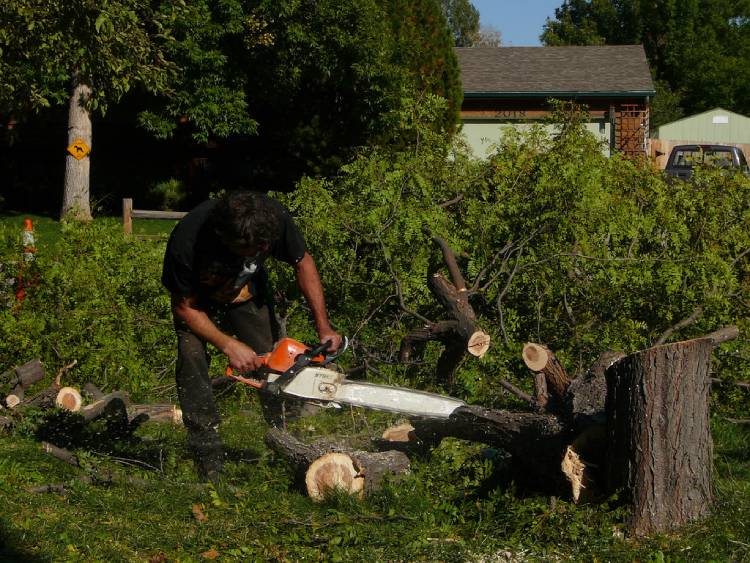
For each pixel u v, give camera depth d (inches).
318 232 268.7
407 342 246.2
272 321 200.1
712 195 282.8
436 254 269.9
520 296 272.4
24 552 145.9
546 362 182.7
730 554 152.7
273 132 837.8
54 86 765.9
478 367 249.8
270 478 183.0
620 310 263.9
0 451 203.6
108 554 148.1
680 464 160.9
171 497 173.9
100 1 370.6
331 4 749.9
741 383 252.2
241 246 163.6
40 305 278.7
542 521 160.4
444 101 321.1
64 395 237.0
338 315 270.8
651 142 943.7
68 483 178.9
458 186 296.0
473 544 156.3
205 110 762.8
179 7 442.6
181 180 933.2
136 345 278.8
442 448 195.5
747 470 197.8
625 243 279.7
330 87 798.5
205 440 190.1
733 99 2070.6
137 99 844.6
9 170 932.6
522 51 1135.6
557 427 170.4
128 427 235.1
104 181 922.1
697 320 261.1
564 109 323.0
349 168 289.9
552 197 265.3
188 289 178.5
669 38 2102.6
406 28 813.2
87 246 297.6
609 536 157.6
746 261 284.8
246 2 743.7
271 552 151.6
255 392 267.0
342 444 197.6
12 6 358.6
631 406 161.6
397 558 152.3
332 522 160.4
